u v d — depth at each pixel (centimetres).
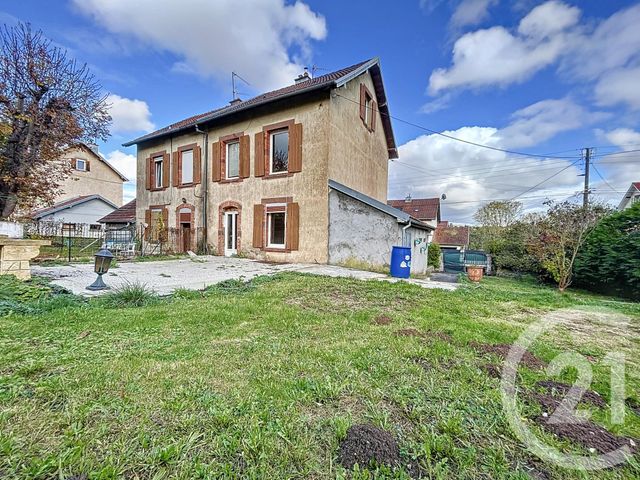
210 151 1250
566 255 1132
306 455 147
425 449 151
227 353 270
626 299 916
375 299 503
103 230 1844
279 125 1052
